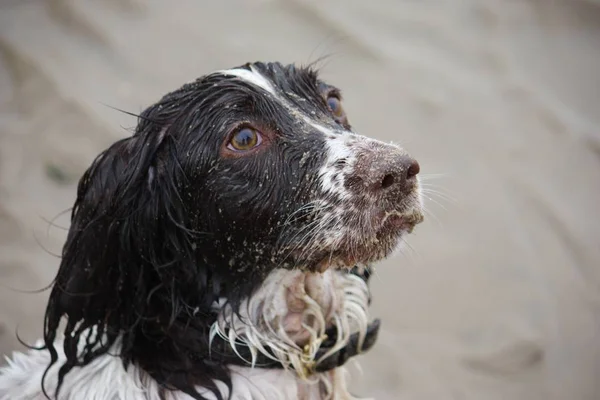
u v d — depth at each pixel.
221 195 4.57
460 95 10.37
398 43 11.16
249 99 4.62
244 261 4.66
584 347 7.91
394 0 11.85
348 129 5.11
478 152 9.69
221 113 4.60
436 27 11.42
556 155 9.69
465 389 7.57
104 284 4.70
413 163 4.32
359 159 4.38
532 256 8.68
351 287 5.04
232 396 4.71
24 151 9.86
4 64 10.98
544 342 7.92
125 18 11.59
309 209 4.46
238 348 4.76
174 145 4.65
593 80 10.69
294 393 4.91
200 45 11.12
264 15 11.55
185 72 10.74
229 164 4.57
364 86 10.49
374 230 4.36
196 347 4.69
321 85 5.12
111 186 4.68
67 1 11.70
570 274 8.52
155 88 10.54
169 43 11.19
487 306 8.25
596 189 9.34
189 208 4.66
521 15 11.55
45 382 4.91
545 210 9.09
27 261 8.61
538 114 10.12
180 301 4.67
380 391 7.52
